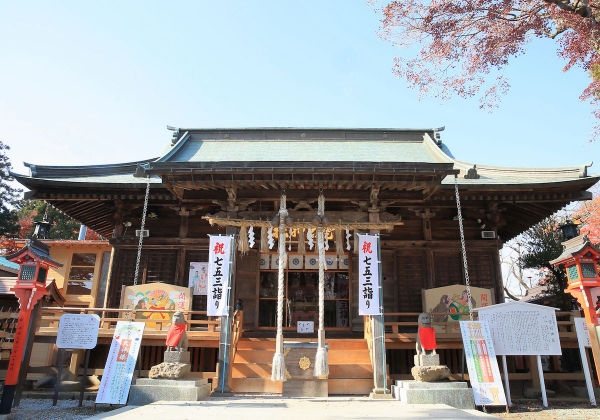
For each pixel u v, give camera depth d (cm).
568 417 823
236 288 1244
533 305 980
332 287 1373
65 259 2233
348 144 1459
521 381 1149
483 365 892
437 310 1218
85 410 855
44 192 1269
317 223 1006
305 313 1349
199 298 1312
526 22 1084
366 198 1059
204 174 970
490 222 1385
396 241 1362
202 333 1105
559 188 1208
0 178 2652
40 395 1010
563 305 1898
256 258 1332
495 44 1108
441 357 1233
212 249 1005
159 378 873
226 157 1246
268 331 1296
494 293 1327
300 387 949
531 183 1191
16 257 859
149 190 1266
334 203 1294
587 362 952
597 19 1115
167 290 1194
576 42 1176
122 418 652
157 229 1395
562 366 1488
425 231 1375
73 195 1280
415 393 845
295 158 1248
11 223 2677
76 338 920
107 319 1096
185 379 880
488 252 1367
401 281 1350
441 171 951
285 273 1371
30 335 882
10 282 1426
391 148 1412
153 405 786
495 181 1290
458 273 1352
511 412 873
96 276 2202
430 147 1381
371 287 988
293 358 1022
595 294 921
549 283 2178
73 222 3475
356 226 1028
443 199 1314
